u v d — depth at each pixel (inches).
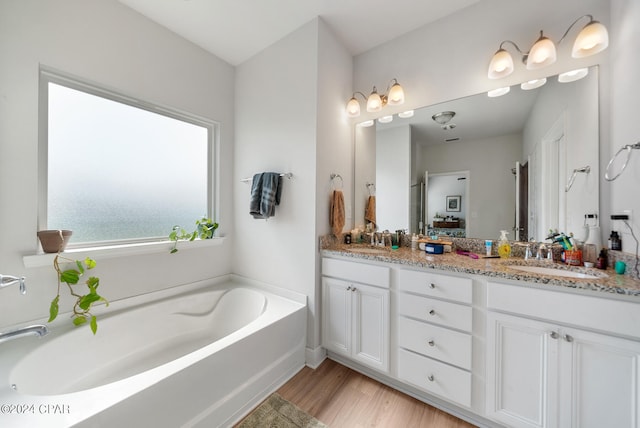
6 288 49.9
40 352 48.2
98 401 36.0
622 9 47.6
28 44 51.6
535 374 43.8
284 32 76.4
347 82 86.4
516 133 63.4
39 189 55.6
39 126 55.5
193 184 85.5
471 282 50.0
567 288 41.1
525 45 61.2
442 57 72.7
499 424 49.6
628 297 36.7
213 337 76.5
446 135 73.2
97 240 64.7
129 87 66.7
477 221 69.1
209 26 73.9
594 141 53.2
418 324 56.4
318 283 73.4
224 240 91.4
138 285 69.5
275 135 80.6
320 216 73.4
